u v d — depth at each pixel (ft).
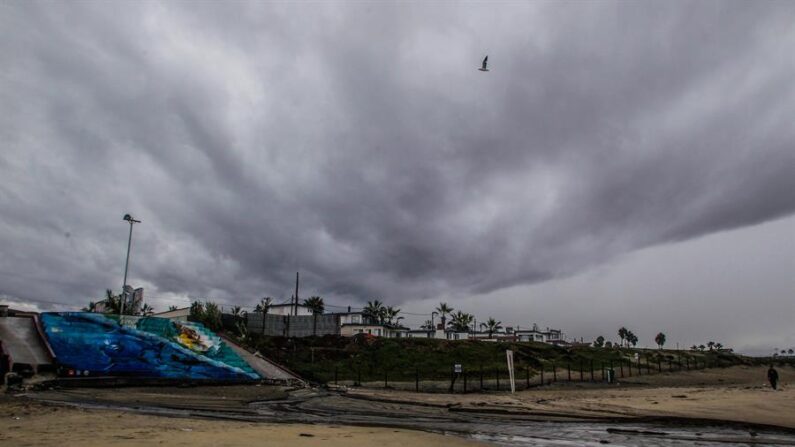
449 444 50.26
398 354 226.17
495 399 114.21
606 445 51.88
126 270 185.47
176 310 240.53
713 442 54.19
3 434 48.03
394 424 67.72
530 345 274.16
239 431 53.62
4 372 124.47
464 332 397.80
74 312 162.30
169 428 53.88
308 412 82.79
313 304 314.76
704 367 287.48
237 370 167.22
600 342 616.39
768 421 71.92
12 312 168.96
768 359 411.95
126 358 153.79
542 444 52.13
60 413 66.39
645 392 141.28
